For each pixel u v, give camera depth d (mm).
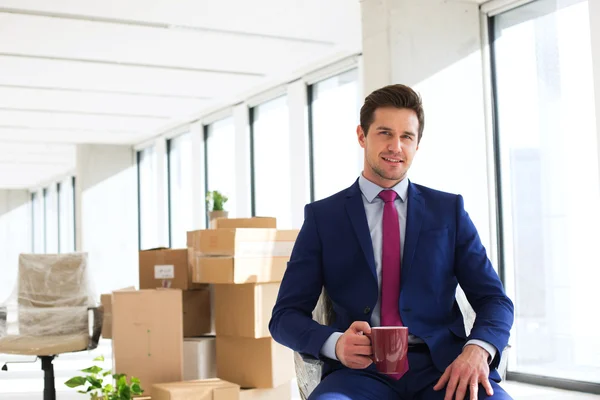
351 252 1740
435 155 4645
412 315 1688
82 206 10547
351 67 6332
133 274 10727
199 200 8930
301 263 1779
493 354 1566
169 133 9727
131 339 3705
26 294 4344
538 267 4617
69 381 3059
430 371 1658
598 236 4223
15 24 5199
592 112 4242
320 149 6809
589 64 4250
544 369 4602
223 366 4035
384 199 1757
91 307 4199
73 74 6641
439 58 4715
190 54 6105
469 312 1777
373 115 1726
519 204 4742
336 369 1727
